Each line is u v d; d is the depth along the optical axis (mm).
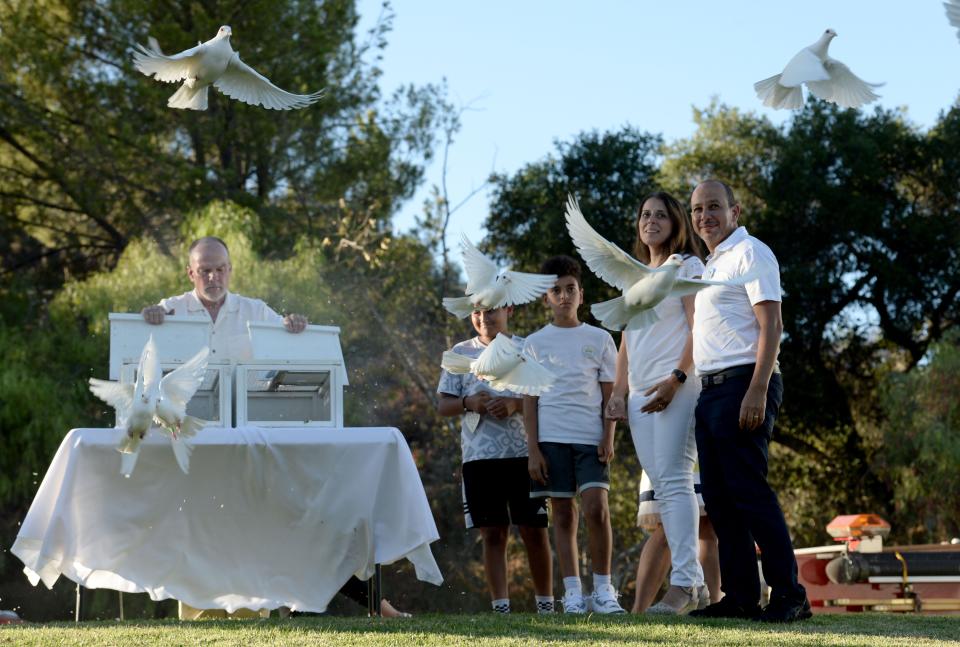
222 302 6348
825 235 22500
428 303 17953
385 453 5320
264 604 5172
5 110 17328
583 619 4695
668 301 5555
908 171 23141
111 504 5086
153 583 5098
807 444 22344
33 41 17188
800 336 21984
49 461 14898
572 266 6059
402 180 19375
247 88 4906
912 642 4016
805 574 7754
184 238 15844
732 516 4922
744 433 4797
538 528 6176
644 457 5512
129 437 4691
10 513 16250
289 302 15078
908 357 23109
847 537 7840
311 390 5926
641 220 5734
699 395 5133
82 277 19469
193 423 4859
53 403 15000
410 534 5207
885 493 21625
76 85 17625
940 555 7531
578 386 5887
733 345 4883
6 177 18438
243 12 18141
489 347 4387
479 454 6211
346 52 19375
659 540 5879
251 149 18609
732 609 4875
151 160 17719
